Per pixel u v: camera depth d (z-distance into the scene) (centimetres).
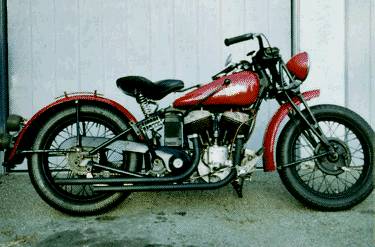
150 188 267
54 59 391
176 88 273
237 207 293
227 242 235
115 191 268
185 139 279
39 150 269
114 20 394
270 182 352
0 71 378
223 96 271
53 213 285
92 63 394
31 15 388
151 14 395
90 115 280
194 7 397
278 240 237
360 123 282
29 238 242
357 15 403
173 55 398
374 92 408
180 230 253
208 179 272
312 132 288
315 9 395
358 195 278
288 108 284
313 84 398
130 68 397
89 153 270
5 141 269
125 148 273
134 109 399
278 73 286
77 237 243
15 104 390
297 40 396
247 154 277
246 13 400
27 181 362
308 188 281
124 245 232
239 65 286
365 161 282
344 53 397
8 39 387
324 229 252
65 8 390
